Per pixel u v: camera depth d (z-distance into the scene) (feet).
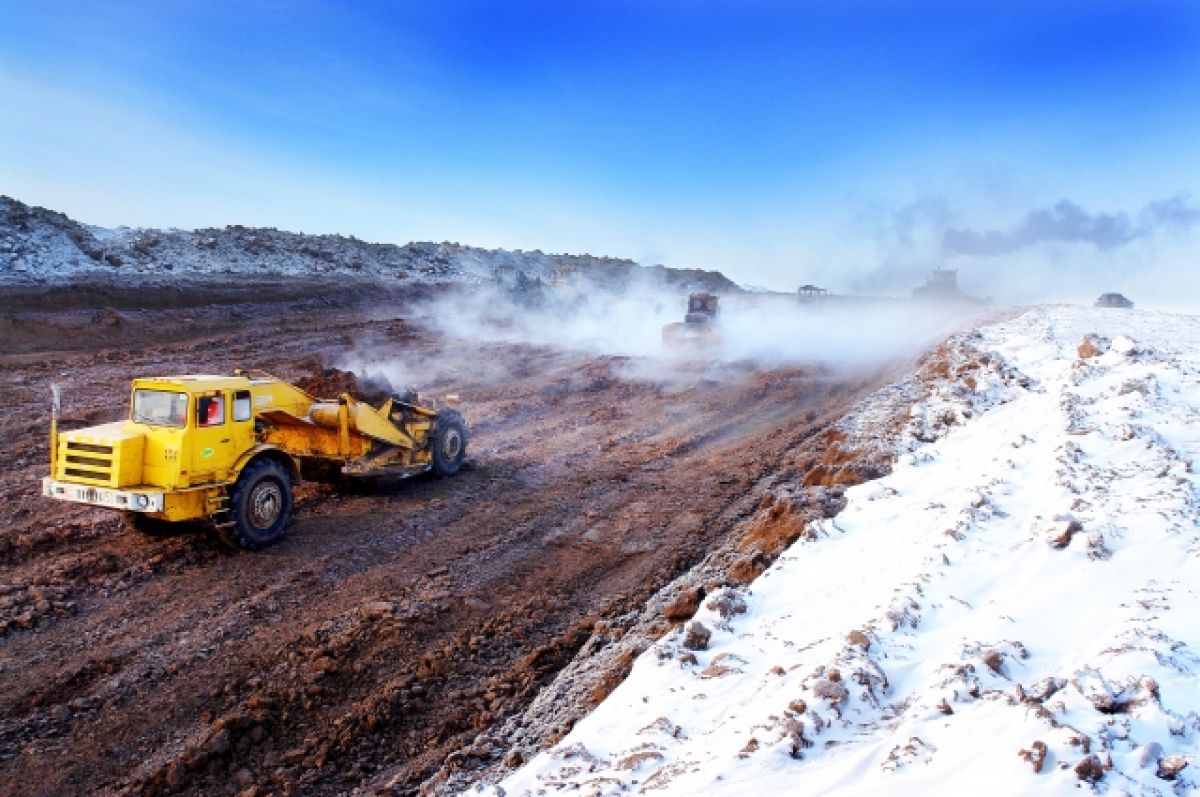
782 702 16.26
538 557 32.99
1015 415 36.70
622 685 19.56
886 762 13.62
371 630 26.18
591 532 35.76
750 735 15.23
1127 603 17.80
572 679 22.74
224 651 24.68
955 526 23.38
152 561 30.27
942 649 17.69
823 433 47.42
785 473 42.47
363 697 22.77
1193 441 28.68
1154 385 35.04
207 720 21.40
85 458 29.96
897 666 17.01
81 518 33.99
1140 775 12.38
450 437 43.19
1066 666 16.01
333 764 20.13
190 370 64.59
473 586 29.96
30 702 21.71
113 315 77.71
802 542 26.25
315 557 31.86
